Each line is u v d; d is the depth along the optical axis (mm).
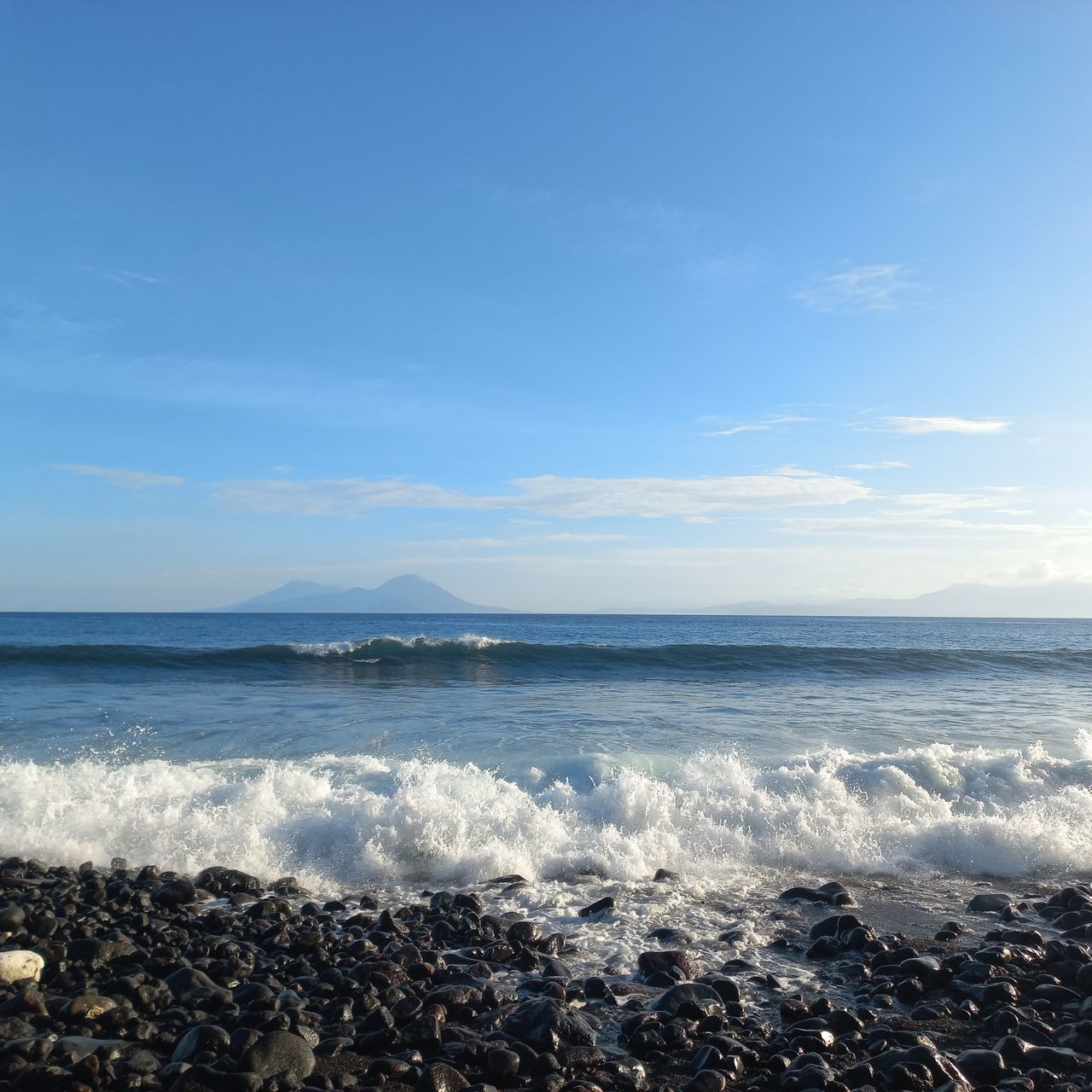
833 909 6797
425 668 24172
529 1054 4188
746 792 9133
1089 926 6223
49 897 6477
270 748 11688
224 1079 3795
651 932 6211
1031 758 10570
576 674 23562
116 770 9766
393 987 4965
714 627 104125
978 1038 4578
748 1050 4336
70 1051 4004
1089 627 126500
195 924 6207
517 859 7660
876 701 18141
